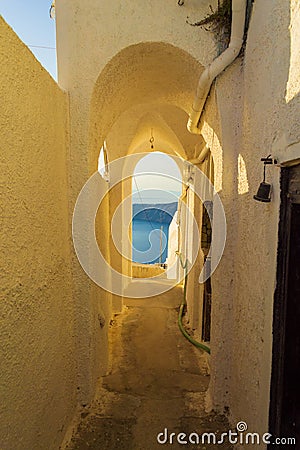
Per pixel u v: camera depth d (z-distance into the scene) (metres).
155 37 1.99
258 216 1.58
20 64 1.28
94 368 2.39
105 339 2.94
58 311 1.81
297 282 1.23
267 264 1.42
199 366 3.03
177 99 2.84
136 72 2.36
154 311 4.83
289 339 1.25
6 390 1.13
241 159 1.95
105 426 2.07
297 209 1.21
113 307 4.70
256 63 1.63
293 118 1.12
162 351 3.39
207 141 2.59
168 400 2.39
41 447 1.50
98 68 2.00
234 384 2.06
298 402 1.26
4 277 1.13
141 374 2.85
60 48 2.01
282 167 1.27
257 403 1.54
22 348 1.28
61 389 1.84
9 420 1.16
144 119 4.39
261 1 1.54
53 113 1.74
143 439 1.97
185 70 2.24
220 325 2.18
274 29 1.35
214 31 1.98
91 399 2.28
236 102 2.00
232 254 2.10
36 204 1.47
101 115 2.35
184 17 1.99
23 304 1.30
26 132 1.35
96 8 1.97
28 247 1.37
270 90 1.40
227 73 1.98
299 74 1.08
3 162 1.12
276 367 1.31
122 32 1.98
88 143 2.06
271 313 1.35
